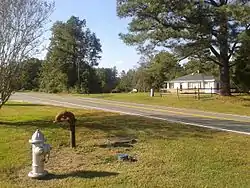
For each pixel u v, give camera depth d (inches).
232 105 1104.8
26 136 424.2
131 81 3481.8
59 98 1483.8
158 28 1190.3
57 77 3004.4
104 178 275.1
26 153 347.6
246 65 1315.2
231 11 1067.9
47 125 501.7
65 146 376.2
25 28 673.0
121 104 1135.6
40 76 3053.6
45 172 282.0
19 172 293.7
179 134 453.7
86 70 3164.4
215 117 740.7
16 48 526.3
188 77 2682.1
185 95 1528.1
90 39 3314.5
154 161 321.1
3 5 510.6
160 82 2716.5
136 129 481.7
